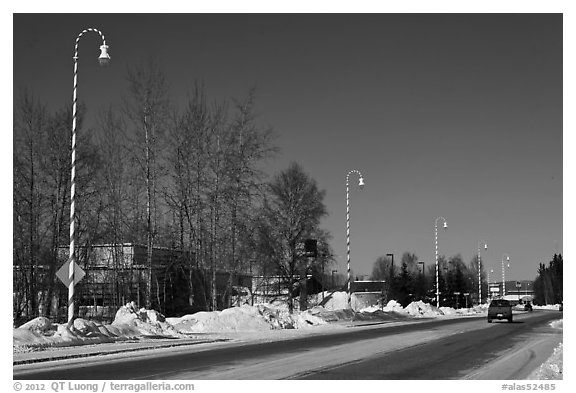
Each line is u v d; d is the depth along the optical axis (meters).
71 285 26.53
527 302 93.94
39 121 42.03
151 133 46.25
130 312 33.34
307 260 60.38
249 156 48.28
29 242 41.31
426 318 64.31
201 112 48.00
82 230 44.91
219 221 48.09
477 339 31.14
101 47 27.98
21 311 40.84
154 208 47.25
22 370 17.91
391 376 16.72
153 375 16.62
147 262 45.59
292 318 43.72
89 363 19.66
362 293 102.00
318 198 61.41
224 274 54.75
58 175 42.66
